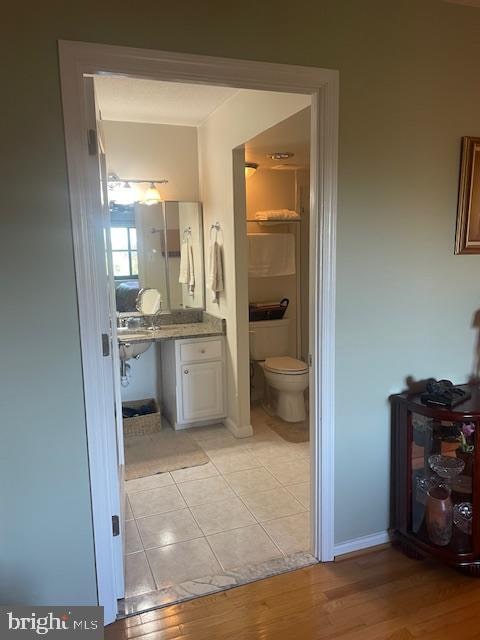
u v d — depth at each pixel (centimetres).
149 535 237
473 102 216
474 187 221
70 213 159
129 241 378
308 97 224
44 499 171
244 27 171
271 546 227
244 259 342
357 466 220
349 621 181
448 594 195
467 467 206
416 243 216
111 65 157
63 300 163
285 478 293
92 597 182
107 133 368
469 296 234
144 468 307
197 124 382
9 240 155
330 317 202
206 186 381
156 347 398
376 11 191
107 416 177
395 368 222
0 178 151
